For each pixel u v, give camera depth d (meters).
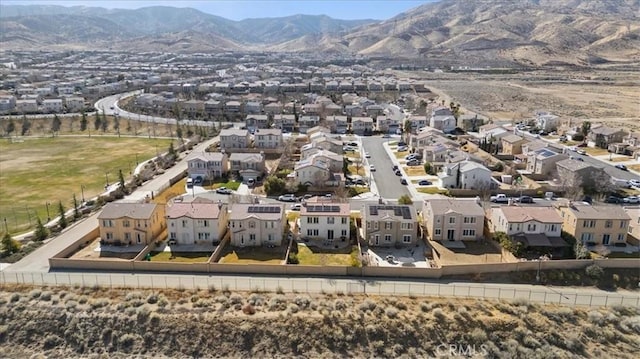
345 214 79.06
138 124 185.00
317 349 55.09
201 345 55.62
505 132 146.00
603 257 72.12
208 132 169.12
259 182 112.69
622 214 76.94
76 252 75.69
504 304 60.47
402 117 199.12
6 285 65.12
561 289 65.31
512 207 79.12
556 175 111.50
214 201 84.69
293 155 136.50
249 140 149.88
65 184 113.00
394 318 58.00
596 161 129.25
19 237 81.94
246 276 67.69
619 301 62.59
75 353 55.38
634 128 167.50
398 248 77.38
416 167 124.19
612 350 54.44
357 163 127.00
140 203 82.50
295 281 66.25
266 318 57.72
